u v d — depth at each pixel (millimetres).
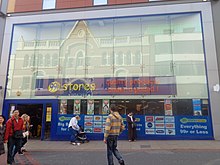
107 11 14523
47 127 13203
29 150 9273
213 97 12125
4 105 13867
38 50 14695
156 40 13750
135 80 13320
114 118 5859
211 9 13320
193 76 12758
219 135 11672
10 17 15406
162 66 13297
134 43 13945
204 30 13078
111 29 14352
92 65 13984
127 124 12305
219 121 11789
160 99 12789
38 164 6555
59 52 14477
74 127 11242
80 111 13234
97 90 13477
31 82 14164
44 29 15000
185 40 13367
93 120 12984
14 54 14742
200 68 12766
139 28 14070
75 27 14734
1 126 5992
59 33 14781
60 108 13406
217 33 12883
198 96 12406
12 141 6402
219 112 11883
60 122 13141
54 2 15328
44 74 14227
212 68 12477
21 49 14828
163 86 12953
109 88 13406
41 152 8805
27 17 15250
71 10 14914
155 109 12672
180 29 13586
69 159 7273
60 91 13719
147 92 13008
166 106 12609
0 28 15172
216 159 7023
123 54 13898
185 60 13086
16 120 6566
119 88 13320
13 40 15016
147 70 13383
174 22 13758
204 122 12000
